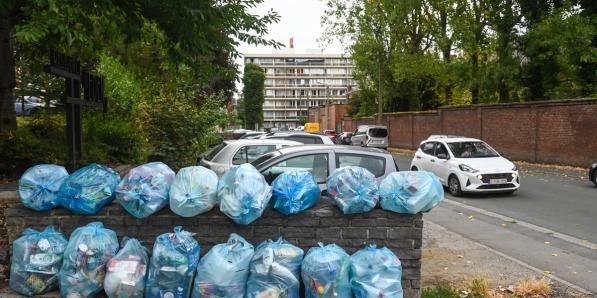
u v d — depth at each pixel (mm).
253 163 7586
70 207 4242
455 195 13125
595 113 18812
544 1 25172
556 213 10312
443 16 32750
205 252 4305
